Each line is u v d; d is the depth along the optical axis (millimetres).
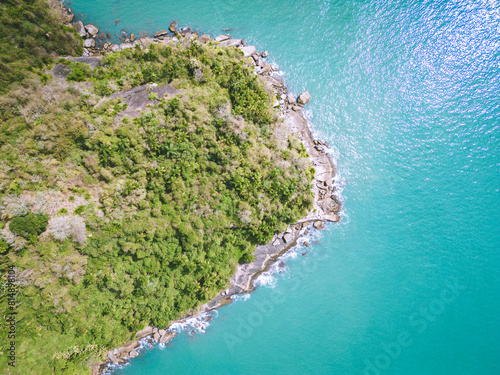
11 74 39938
